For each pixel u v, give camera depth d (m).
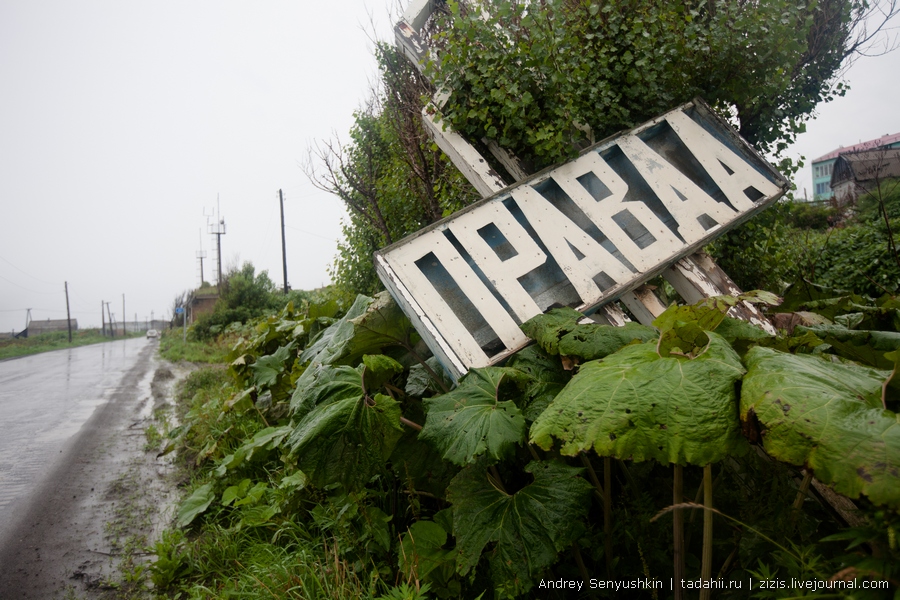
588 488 1.96
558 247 3.26
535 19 3.70
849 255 7.69
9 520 4.16
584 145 3.98
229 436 5.14
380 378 2.69
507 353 2.85
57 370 19.42
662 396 1.55
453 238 3.32
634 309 3.49
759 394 1.42
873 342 2.26
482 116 3.76
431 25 5.36
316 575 2.51
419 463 2.70
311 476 2.29
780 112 4.43
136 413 8.64
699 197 3.48
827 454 1.23
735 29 3.85
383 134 6.47
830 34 4.54
